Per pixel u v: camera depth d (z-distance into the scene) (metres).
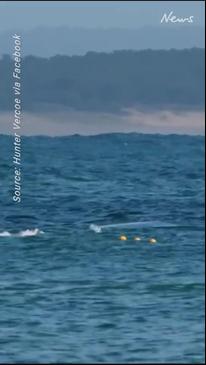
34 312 83.62
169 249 110.00
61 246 111.00
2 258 105.06
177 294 88.50
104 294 89.25
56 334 77.19
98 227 125.62
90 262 104.50
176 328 78.12
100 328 78.94
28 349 74.50
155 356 72.44
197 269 97.88
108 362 71.75
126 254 107.88
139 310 83.12
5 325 79.44
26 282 94.38
